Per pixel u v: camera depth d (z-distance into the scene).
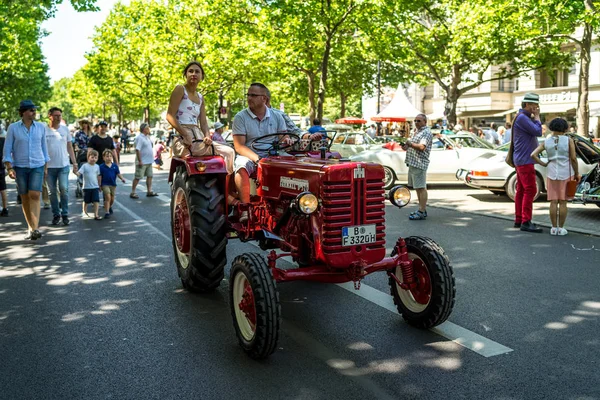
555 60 28.50
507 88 40.06
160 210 12.05
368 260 4.62
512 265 7.00
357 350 4.50
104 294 6.10
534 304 5.54
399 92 33.00
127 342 4.73
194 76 6.35
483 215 10.77
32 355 4.50
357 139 18.47
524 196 9.11
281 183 5.11
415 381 3.95
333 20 21.81
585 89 21.61
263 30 23.23
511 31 22.56
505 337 4.72
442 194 14.31
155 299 5.91
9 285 6.49
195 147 6.22
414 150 10.27
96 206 10.98
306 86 34.69
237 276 4.51
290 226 4.96
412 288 4.91
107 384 3.97
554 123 8.55
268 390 3.85
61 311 5.55
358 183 4.54
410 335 4.79
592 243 8.19
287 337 4.79
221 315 5.39
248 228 5.70
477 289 6.04
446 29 26.44
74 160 10.73
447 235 8.87
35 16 21.84
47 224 10.52
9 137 8.88
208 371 4.16
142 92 44.16
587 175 10.55
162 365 4.27
